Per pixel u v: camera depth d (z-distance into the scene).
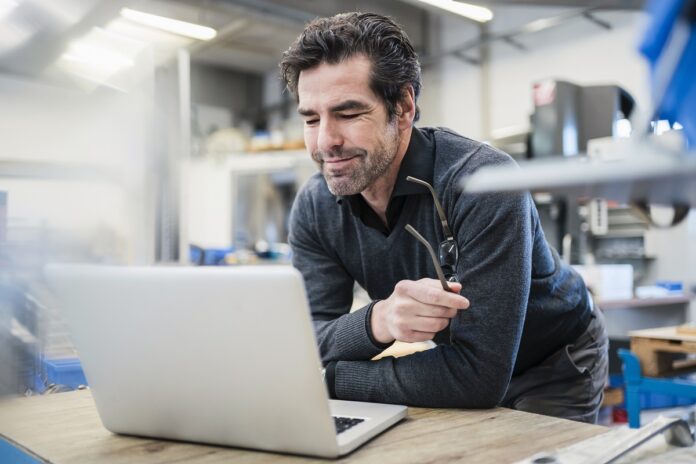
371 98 0.99
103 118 1.50
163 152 1.69
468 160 1.04
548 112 3.13
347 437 0.72
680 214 0.54
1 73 1.33
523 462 0.64
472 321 0.93
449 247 1.03
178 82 1.73
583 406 1.28
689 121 0.40
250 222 5.88
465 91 6.59
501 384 0.91
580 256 3.76
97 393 0.81
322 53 0.98
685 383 2.12
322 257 1.25
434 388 0.91
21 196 1.35
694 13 0.38
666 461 0.64
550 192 0.46
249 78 8.42
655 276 4.38
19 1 1.22
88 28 1.36
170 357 0.73
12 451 0.79
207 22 5.64
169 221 1.72
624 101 3.12
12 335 1.04
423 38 6.81
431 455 0.70
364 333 0.97
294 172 5.62
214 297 0.68
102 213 1.48
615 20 5.35
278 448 0.71
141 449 0.75
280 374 0.67
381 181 1.10
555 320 1.24
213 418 0.73
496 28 6.27
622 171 0.39
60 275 0.77
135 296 0.72
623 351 2.30
